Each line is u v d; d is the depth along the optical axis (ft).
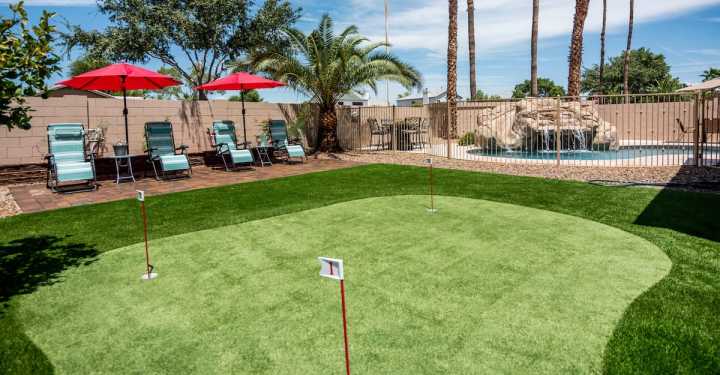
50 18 12.62
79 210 22.52
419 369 7.95
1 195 27.68
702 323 9.39
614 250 14.29
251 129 46.21
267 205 22.59
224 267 13.56
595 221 18.01
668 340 8.72
